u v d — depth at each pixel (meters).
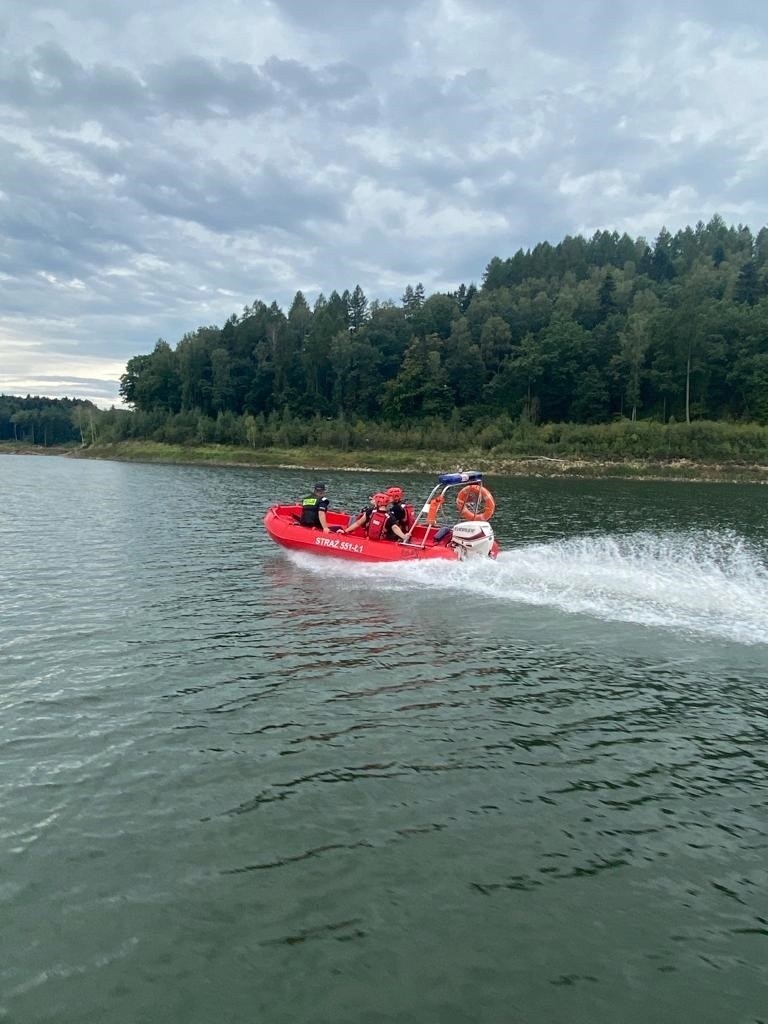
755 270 101.06
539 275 127.31
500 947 4.13
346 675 8.27
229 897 4.50
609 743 6.70
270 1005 3.73
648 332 81.31
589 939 4.20
